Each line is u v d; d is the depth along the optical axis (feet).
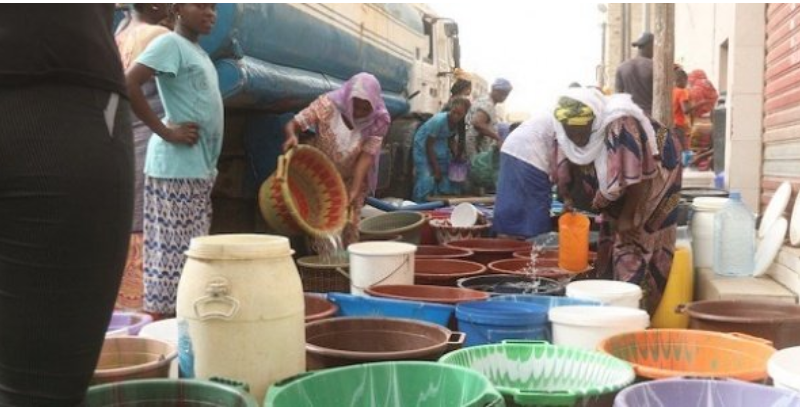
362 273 12.13
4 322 4.75
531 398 6.32
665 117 18.49
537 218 15.07
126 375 6.80
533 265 14.23
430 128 25.11
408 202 23.93
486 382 6.38
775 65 16.10
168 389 6.29
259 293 6.92
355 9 21.76
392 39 26.21
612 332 8.71
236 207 17.94
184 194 11.58
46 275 4.65
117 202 4.88
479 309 9.53
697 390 6.71
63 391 4.91
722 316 9.78
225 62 14.67
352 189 16.33
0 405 4.92
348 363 7.63
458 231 18.52
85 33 4.71
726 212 13.61
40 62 4.52
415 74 29.86
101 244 4.80
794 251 12.57
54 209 4.57
